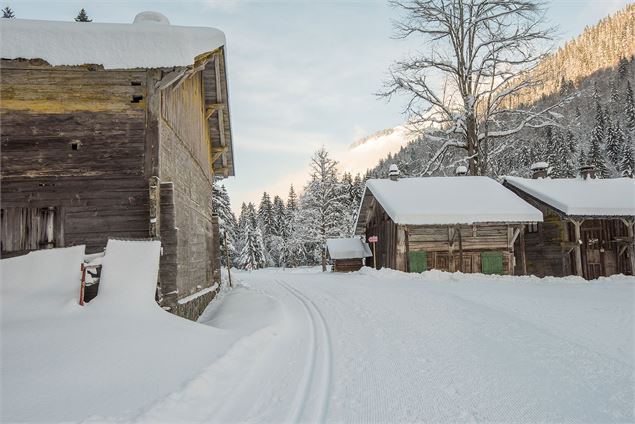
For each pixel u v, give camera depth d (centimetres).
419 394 531
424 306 1182
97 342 611
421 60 3045
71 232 893
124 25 927
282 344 790
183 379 513
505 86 3020
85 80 931
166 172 996
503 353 717
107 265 802
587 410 488
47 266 812
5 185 892
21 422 383
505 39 2867
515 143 3112
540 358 686
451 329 900
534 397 525
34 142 908
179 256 1055
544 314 1038
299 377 593
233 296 1551
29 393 450
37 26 891
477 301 1233
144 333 667
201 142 1545
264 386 552
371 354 720
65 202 899
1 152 898
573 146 7200
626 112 8525
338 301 1349
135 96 939
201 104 1557
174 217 927
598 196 2314
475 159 3036
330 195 4688
